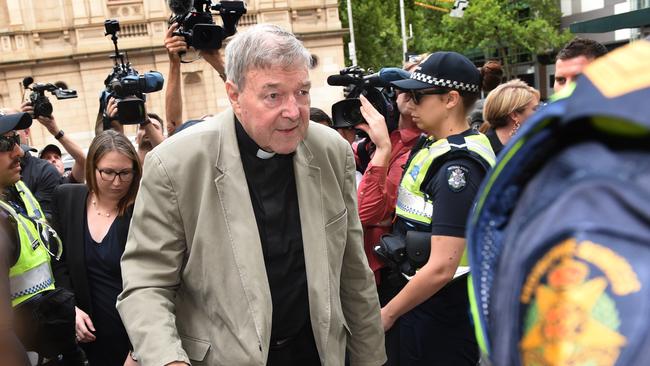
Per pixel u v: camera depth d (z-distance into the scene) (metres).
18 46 25.22
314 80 26.91
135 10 25.64
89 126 25.84
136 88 3.87
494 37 27.73
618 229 0.54
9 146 2.71
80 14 25.25
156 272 1.85
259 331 1.79
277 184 1.95
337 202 2.04
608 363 0.51
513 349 0.60
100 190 2.89
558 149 0.67
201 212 1.84
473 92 2.33
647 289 0.52
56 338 2.61
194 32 3.31
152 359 1.69
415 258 2.27
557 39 27.30
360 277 2.16
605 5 26.91
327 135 2.07
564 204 0.59
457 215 2.06
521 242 0.62
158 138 3.94
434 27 33.59
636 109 0.56
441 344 2.34
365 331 2.16
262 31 1.80
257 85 1.76
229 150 1.88
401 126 3.10
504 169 0.71
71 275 2.89
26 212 2.82
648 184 0.55
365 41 34.28
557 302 0.56
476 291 0.72
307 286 1.96
